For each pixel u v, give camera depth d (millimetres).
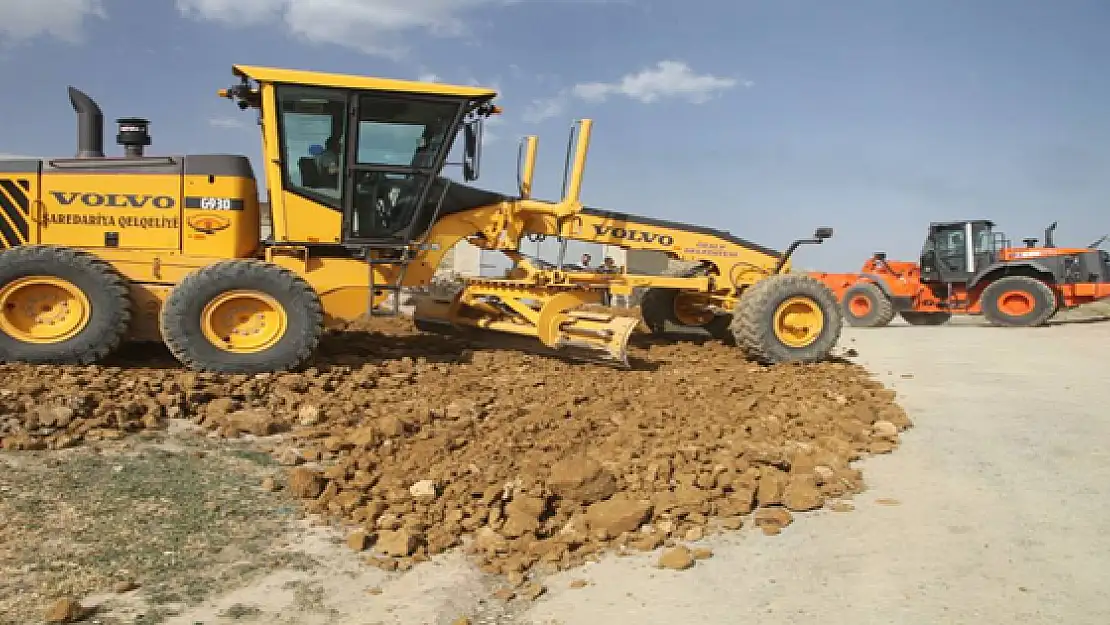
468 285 8883
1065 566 4223
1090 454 6125
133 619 3613
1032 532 4668
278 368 6898
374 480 5125
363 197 7832
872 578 4113
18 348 6512
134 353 7609
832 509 5039
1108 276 18797
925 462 5949
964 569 4195
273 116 7449
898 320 24188
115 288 6730
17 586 3768
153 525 4434
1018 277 17969
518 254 9016
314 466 5352
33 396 5770
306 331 6949
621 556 4410
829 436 6305
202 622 3633
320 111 7570
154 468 5086
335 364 7668
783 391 7609
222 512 4648
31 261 6539
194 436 5664
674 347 10234
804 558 4348
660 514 4785
